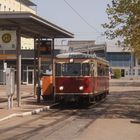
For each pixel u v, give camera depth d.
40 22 29.56
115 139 16.48
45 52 37.06
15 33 29.91
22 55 80.06
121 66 143.25
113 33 30.77
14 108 29.56
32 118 24.89
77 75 31.84
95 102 36.97
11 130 19.47
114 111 29.69
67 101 32.19
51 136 17.33
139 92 59.00
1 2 83.69
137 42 30.73
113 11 30.16
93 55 33.25
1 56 76.25
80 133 18.23
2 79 75.69
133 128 20.05
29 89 62.12
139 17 29.38
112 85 85.50
